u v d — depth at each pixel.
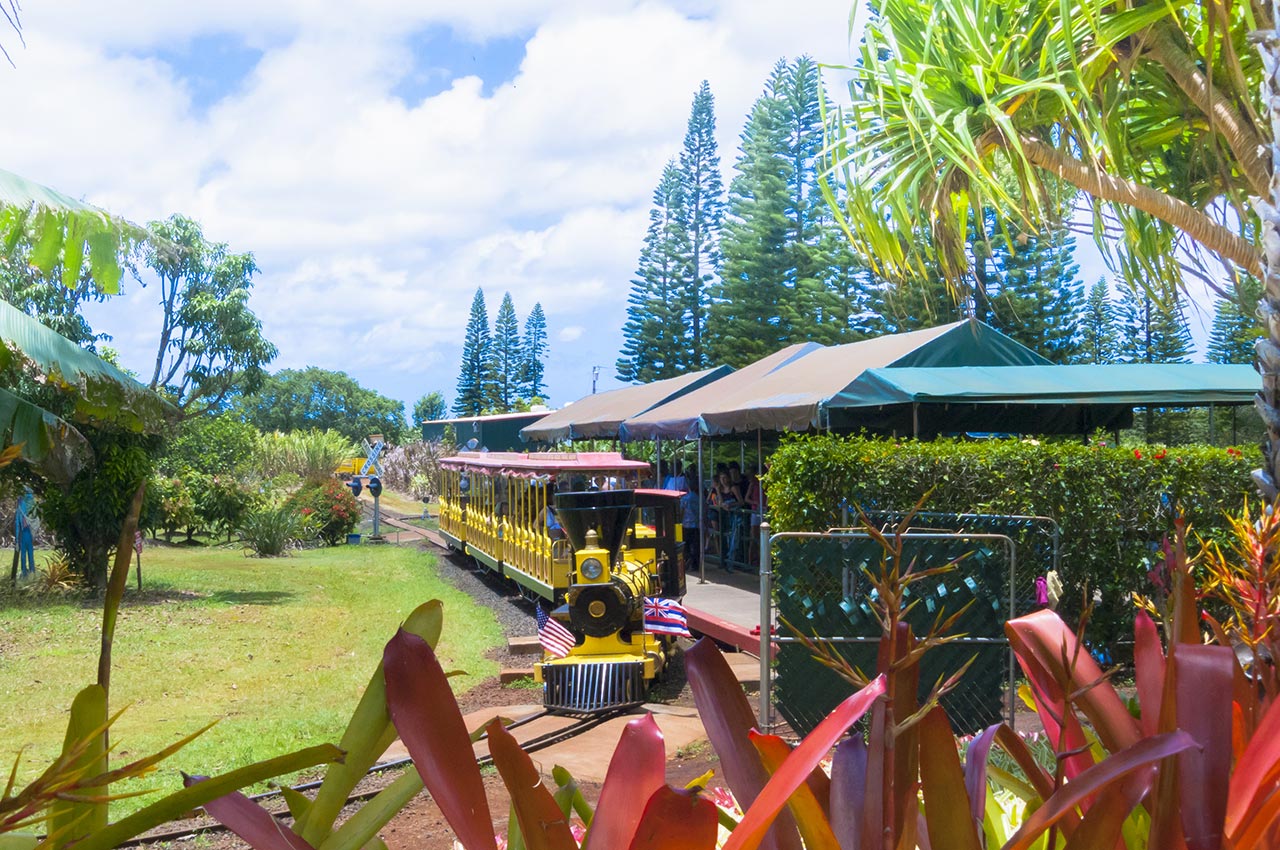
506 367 74.06
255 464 38.25
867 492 8.21
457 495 21.33
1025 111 6.98
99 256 6.41
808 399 11.70
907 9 6.91
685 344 45.50
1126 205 7.23
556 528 12.32
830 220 38.66
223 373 24.19
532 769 0.86
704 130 45.38
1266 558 1.52
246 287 24.34
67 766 0.65
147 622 13.70
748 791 1.05
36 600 15.13
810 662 6.48
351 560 22.34
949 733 0.95
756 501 15.92
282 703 9.28
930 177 7.01
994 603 6.21
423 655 0.90
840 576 6.48
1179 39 6.53
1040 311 31.20
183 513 24.58
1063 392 10.28
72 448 8.16
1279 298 3.17
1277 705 1.04
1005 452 8.27
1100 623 8.17
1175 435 21.36
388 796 0.92
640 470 13.32
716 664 1.12
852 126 7.00
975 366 11.81
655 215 45.72
